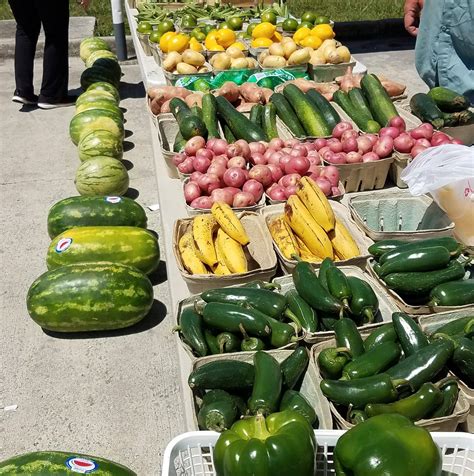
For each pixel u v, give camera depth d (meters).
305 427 1.83
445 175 3.33
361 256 3.10
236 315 2.58
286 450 1.72
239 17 7.57
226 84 5.45
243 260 3.17
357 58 10.29
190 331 2.63
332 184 3.86
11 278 4.52
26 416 3.31
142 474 2.97
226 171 3.84
